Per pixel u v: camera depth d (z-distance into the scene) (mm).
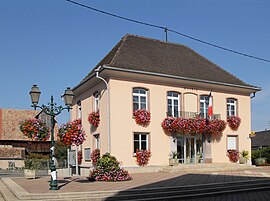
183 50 27656
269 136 50531
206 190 13320
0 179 19219
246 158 25734
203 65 26828
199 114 23953
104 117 21359
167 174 19516
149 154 21531
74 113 27312
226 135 25500
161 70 22609
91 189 13062
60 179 18438
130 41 24781
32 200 11039
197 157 23969
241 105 26594
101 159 17797
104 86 21500
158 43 26562
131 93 21422
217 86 25000
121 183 15383
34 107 14125
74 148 26594
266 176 17984
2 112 43656
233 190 13953
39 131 14531
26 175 19219
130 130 21188
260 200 11969
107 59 23984
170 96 23125
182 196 12320
